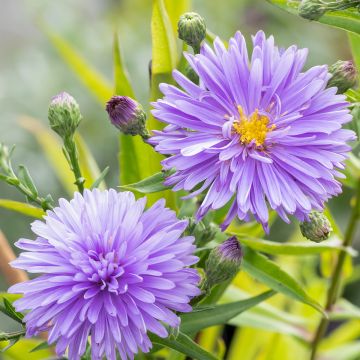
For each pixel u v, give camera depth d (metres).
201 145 0.25
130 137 0.31
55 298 0.25
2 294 0.28
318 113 0.25
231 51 0.25
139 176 0.31
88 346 0.27
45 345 0.27
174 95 0.25
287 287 0.29
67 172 0.37
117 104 0.27
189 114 0.25
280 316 0.34
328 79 0.25
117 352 0.27
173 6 0.31
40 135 0.38
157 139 0.25
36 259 0.25
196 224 0.27
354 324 0.38
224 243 0.26
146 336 0.25
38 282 0.25
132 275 0.24
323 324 0.33
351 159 0.31
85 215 0.25
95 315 0.24
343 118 0.25
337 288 0.33
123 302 0.25
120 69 0.30
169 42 0.29
